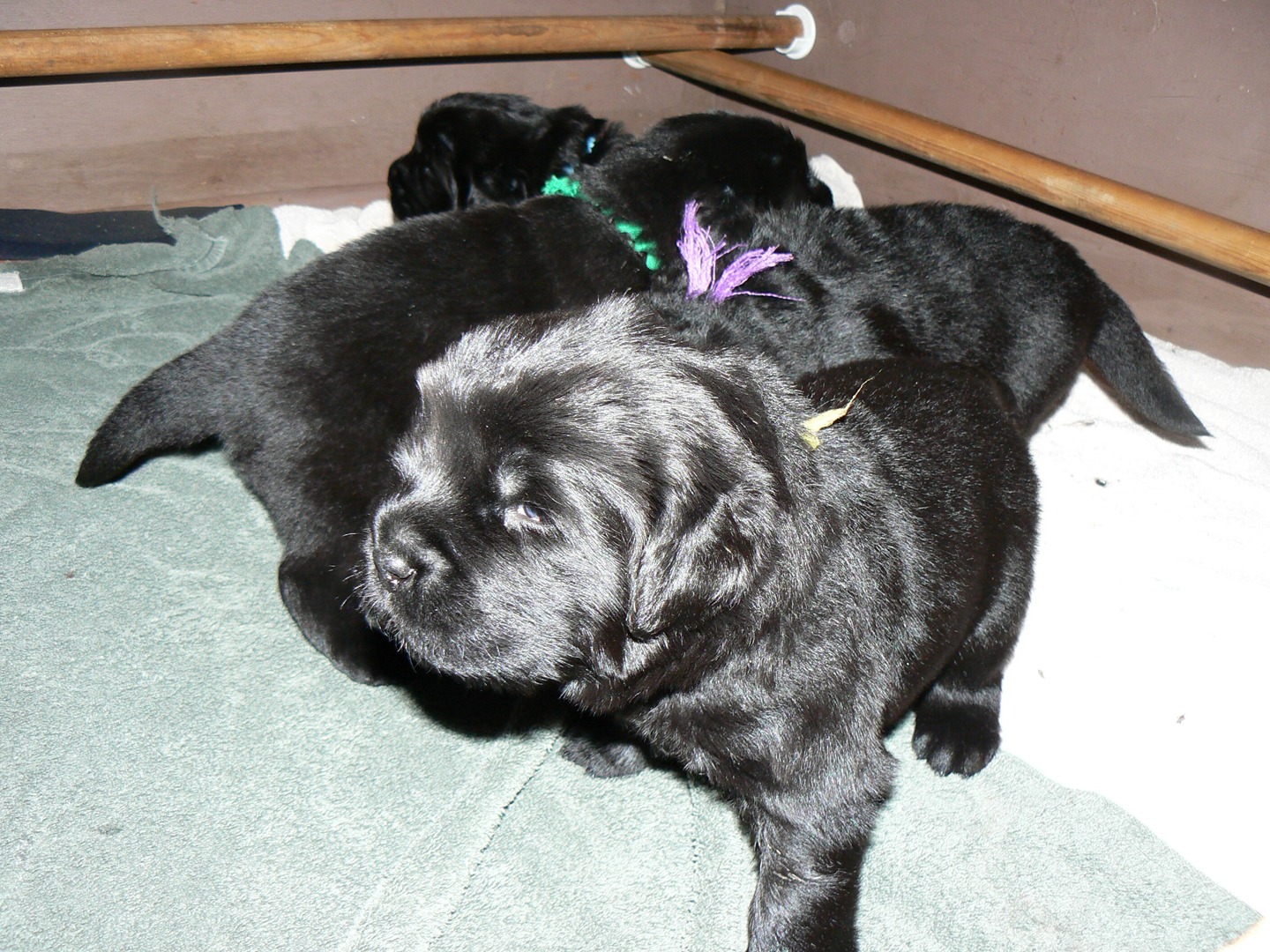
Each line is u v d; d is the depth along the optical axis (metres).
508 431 0.36
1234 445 0.81
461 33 0.93
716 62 1.06
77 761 0.53
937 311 0.70
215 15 0.99
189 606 0.63
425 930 0.46
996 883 0.51
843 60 1.11
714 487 0.36
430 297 0.63
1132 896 0.50
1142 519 0.74
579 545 0.37
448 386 0.38
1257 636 0.65
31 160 0.98
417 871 0.48
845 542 0.42
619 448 0.36
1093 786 0.56
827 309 0.69
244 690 0.58
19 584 0.63
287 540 0.60
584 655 0.39
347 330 0.59
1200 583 0.69
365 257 0.62
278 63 0.87
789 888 0.45
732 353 0.42
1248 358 0.87
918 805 0.55
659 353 0.38
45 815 0.50
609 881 0.50
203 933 0.46
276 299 0.60
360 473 0.59
